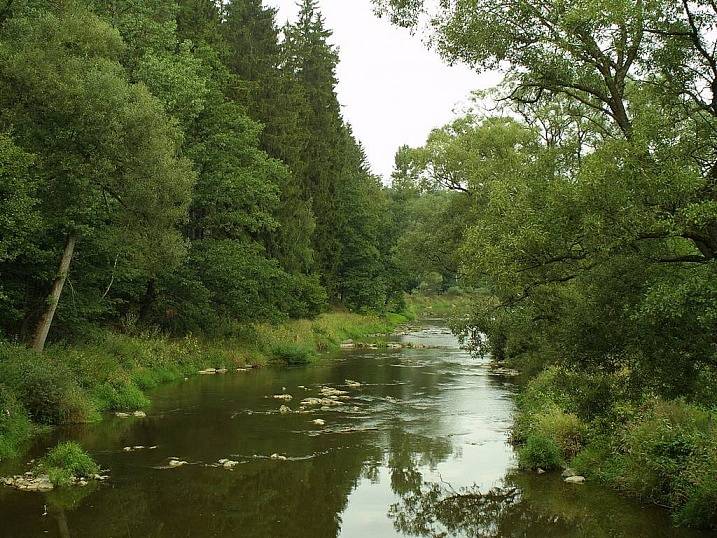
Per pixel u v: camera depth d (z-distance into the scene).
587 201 9.47
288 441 17.28
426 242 37.66
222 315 34.38
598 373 11.39
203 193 31.50
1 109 17.52
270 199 35.09
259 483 13.91
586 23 10.12
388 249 67.75
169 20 30.67
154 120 19.70
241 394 24.00
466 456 16.36
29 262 20.52
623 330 10.12
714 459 11.20
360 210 60.75
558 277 11.02
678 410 13.84
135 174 19.86
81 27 18.86
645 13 9.86
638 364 10.61
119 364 23.23
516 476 14.71
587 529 11.31
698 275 8.99
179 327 32.22
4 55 17.28
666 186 9.19
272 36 46.91
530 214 10.53
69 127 18.33
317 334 42.84
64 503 12.09
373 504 12.91
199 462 15.11
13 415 16.06
